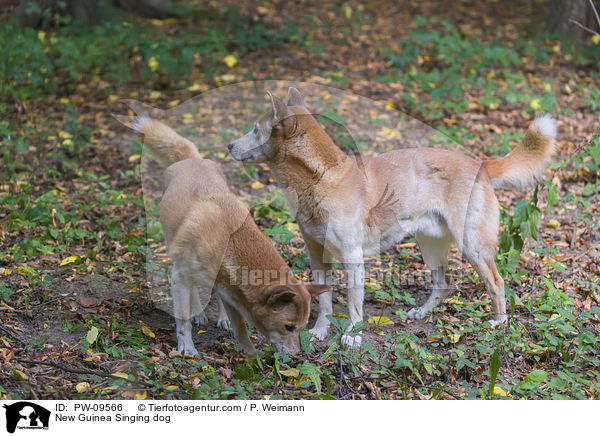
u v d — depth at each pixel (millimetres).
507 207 6695
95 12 12547
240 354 4508
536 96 9227
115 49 11055
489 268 4926
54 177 7184
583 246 6109
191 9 13336
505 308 5000
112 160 7781
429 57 11242
